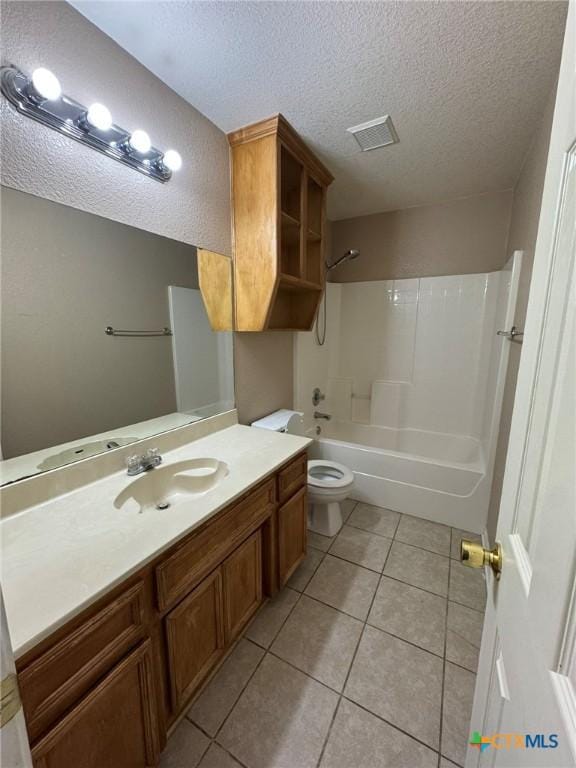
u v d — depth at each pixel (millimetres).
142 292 1346
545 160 1426
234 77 1286
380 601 1600
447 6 999
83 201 1097
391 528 2178
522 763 421
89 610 714
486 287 2527
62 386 1102
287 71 1253
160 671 931
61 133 1014
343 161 1942
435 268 2719
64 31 991
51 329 1058
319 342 2895
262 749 1038
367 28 1066
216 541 1105
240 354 1938
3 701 334
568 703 318
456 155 1876
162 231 1386
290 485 1552
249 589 1326
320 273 2154
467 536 2092
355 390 3176
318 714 1132
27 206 958
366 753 1030
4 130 889
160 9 1009
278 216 1635
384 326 2965
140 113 1232
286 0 977
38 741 629
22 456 1010
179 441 1565
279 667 1287
